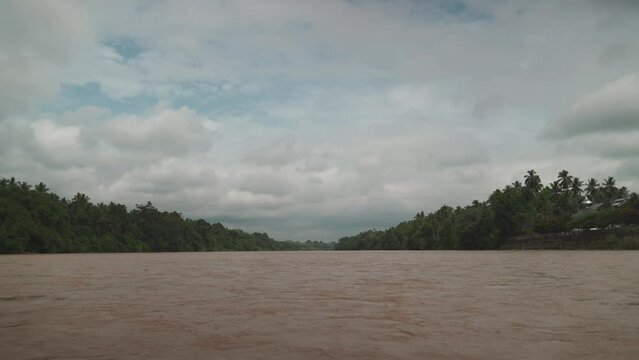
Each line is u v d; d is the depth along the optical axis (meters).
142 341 11.31
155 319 14.27
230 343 11.15
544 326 13.10
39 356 9.91
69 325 13.29
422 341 11.38
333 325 13.34
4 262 59.69
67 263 56.56
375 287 23.89
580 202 139.12
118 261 64.19
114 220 162.75
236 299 19.11
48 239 117.75
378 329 12.77
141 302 18.16
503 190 132.75
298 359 9.77
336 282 26.91
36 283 26.55
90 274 34.78
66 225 128.75
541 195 130.50
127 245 163.12
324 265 49.62
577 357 9.88
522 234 123.50
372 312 15.66
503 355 10.09
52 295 20.53
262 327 13.04
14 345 10.88
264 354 10.15
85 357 9.83
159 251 180.38
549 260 53.50
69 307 16.81
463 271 36.31
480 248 133.00
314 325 13.34
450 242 155.25
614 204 124.25
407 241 187.00
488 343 11.13
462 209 157.88
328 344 11.08
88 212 154.50
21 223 109.06
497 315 14.95
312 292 21.66
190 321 13.94
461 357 9.95
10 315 15.02
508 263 48.75
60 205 132.00
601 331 12.41
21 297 19.81
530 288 22.70
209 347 10.74
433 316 14.83
